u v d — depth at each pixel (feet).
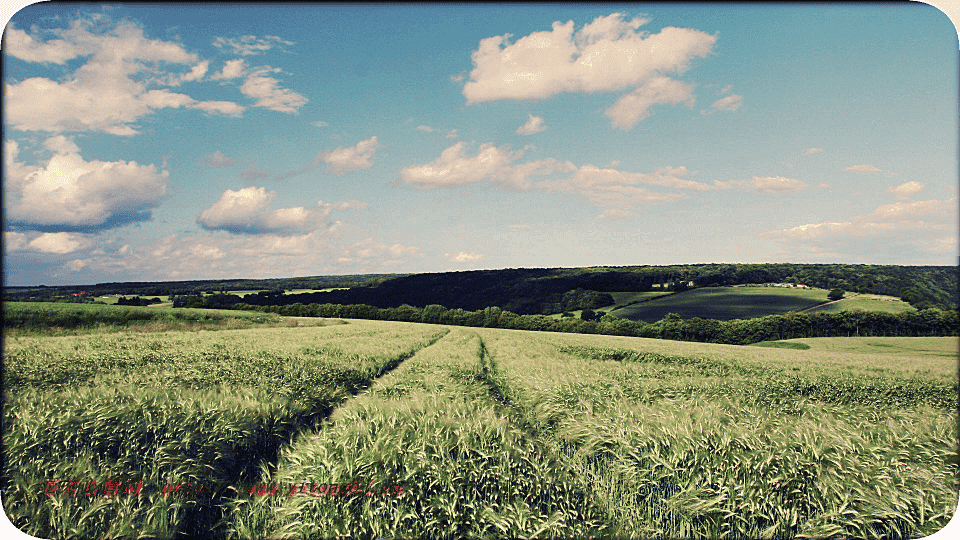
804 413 27.07
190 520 17.42
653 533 17.28
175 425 20.43
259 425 22.76
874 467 18.74
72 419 19.70
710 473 18.15
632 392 33.24
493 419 21.44
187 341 63.46
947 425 22.31
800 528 16.72
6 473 17.26
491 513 16.07
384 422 20.45
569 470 19.95
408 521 16.29
